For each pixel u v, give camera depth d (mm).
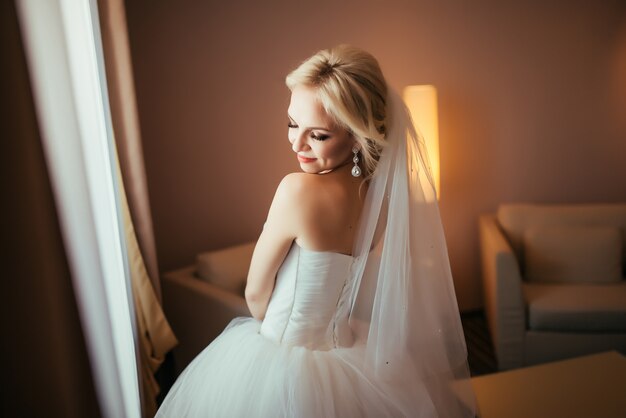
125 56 1633
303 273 1128
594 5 3068
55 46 1011
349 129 1038
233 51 2664
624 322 2379
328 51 1050
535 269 2844
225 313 1963
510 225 2994
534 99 3158
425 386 1228
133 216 1730
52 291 928
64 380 953
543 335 2449
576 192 3314
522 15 3049
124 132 1663
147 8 2465
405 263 1155
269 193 2887
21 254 868
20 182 859
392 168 1122
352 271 1136
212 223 2809
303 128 1027
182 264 2779
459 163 3182
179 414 1232
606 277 2766
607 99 3188
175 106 2604
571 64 3131
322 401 1080
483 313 3350
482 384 1827
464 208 3254
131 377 1414
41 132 951
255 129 2783
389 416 1122
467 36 3029
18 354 876
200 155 2705
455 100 3096
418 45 2980
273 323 1199
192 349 2184
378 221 1157
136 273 1736
